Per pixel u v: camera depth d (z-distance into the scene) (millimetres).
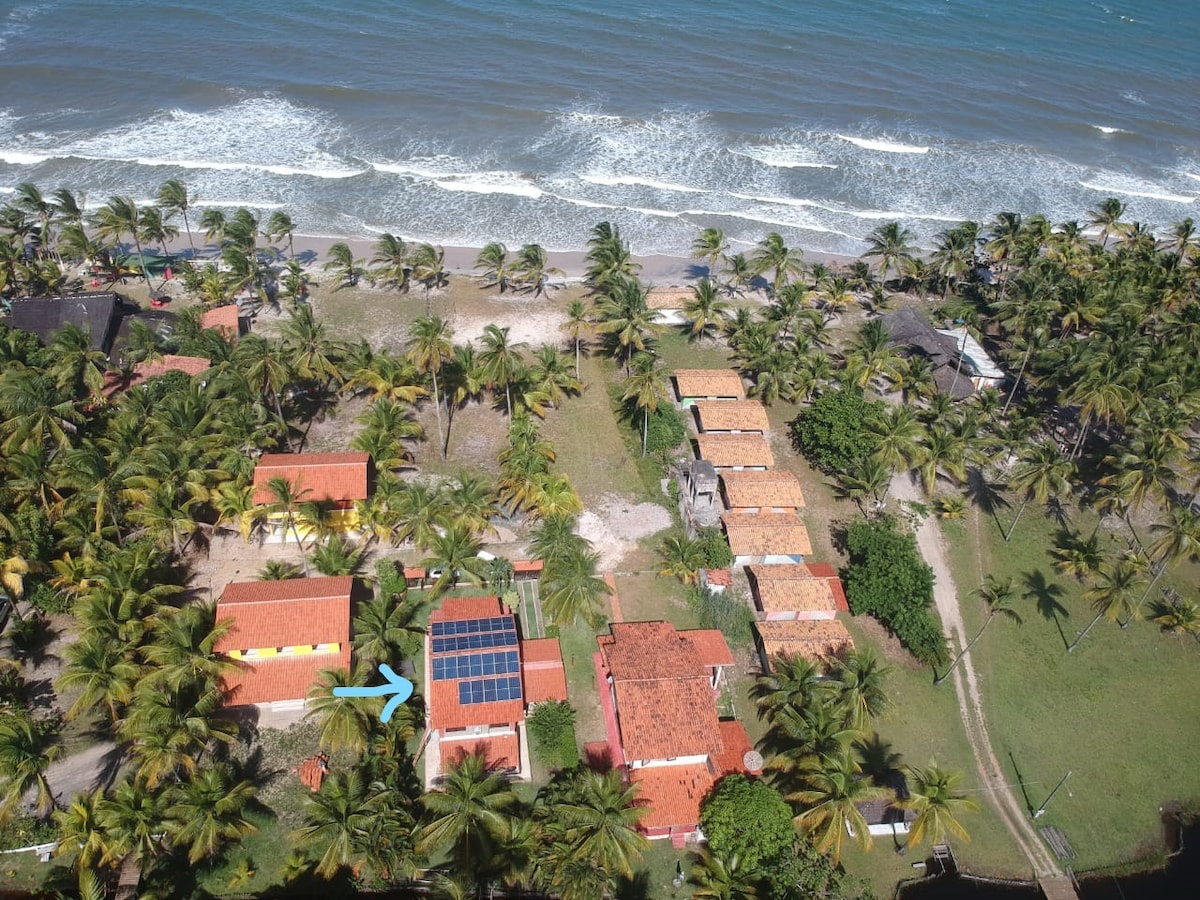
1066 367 71188
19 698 47094
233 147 116438
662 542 62250
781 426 76375
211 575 56188
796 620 56031
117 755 45562
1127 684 56062
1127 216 118750
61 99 123125
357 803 40500
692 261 102812
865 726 45656
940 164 128500
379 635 48250
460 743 46156
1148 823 48906
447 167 117000
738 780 43562
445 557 53125
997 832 47281
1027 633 58844
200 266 92375
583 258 101438
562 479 59344
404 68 138375
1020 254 92875
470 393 76688
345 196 109375
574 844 39719
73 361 63250
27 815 42156
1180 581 63844
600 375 81312
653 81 142375
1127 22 186625
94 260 86312
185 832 38906
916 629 54562
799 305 83312
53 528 52531
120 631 45250
